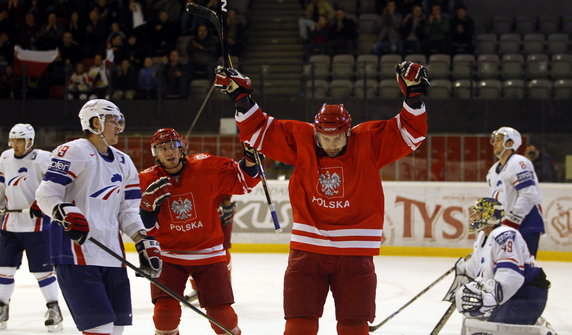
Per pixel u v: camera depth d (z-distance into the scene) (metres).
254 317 10.93
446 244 18.41
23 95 22.47
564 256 18.05
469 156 21.02
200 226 7.38
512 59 24.66
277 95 24.03
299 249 6.16
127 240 19.11
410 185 18.55
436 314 11.26
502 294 6.98
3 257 10.05
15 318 10.78
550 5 29.02
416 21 25.56
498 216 7.42
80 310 6.10
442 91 23.16
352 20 25.66
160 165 7.56
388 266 16.61
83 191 6.23
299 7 28.48
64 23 26.31
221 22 6.73
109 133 6.40
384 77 24.12
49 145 22.22
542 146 21.41
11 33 25.98
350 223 6.11
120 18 26.36
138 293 12.91
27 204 10.15
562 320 10.91
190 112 22.17
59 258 6.16
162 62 23.42
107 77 22.77
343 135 5.97
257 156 7.07
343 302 6.07
